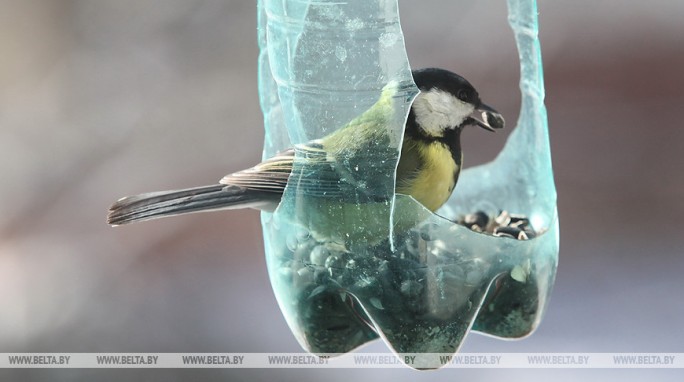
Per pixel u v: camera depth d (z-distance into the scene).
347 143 5.08
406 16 11.07
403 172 6.02
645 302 9.51
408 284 5.12
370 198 5.09
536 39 5.97
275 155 5.69
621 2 12.95
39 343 9.59
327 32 5.02
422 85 6.10
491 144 9.41
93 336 9.71
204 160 11.61
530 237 6.01
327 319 5.30
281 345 9.34
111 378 9.43
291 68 5.08
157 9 12.51
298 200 5.20
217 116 11.89
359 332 5.38
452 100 6.13
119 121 11.94
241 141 11.77
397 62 5.02
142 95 12.08
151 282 10.28
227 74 12.20
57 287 10.28
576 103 12.48
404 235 5.11
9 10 12.26
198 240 10.82
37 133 11.82
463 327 5.23
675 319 9.25
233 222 11.09
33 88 12.10
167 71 12.26
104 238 10.91
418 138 6.05
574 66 12.77
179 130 11.86
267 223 5.69
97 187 11.36
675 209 11.02
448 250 5.15
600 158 11.80
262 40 5.66
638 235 10.75
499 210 6.65
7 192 11.37
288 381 9.11
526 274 5.32
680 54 12.67
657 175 11.52
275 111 5.66
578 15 12.91
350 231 5.13
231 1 12.57
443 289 5.15
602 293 9.73
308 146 5.13
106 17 12.42
